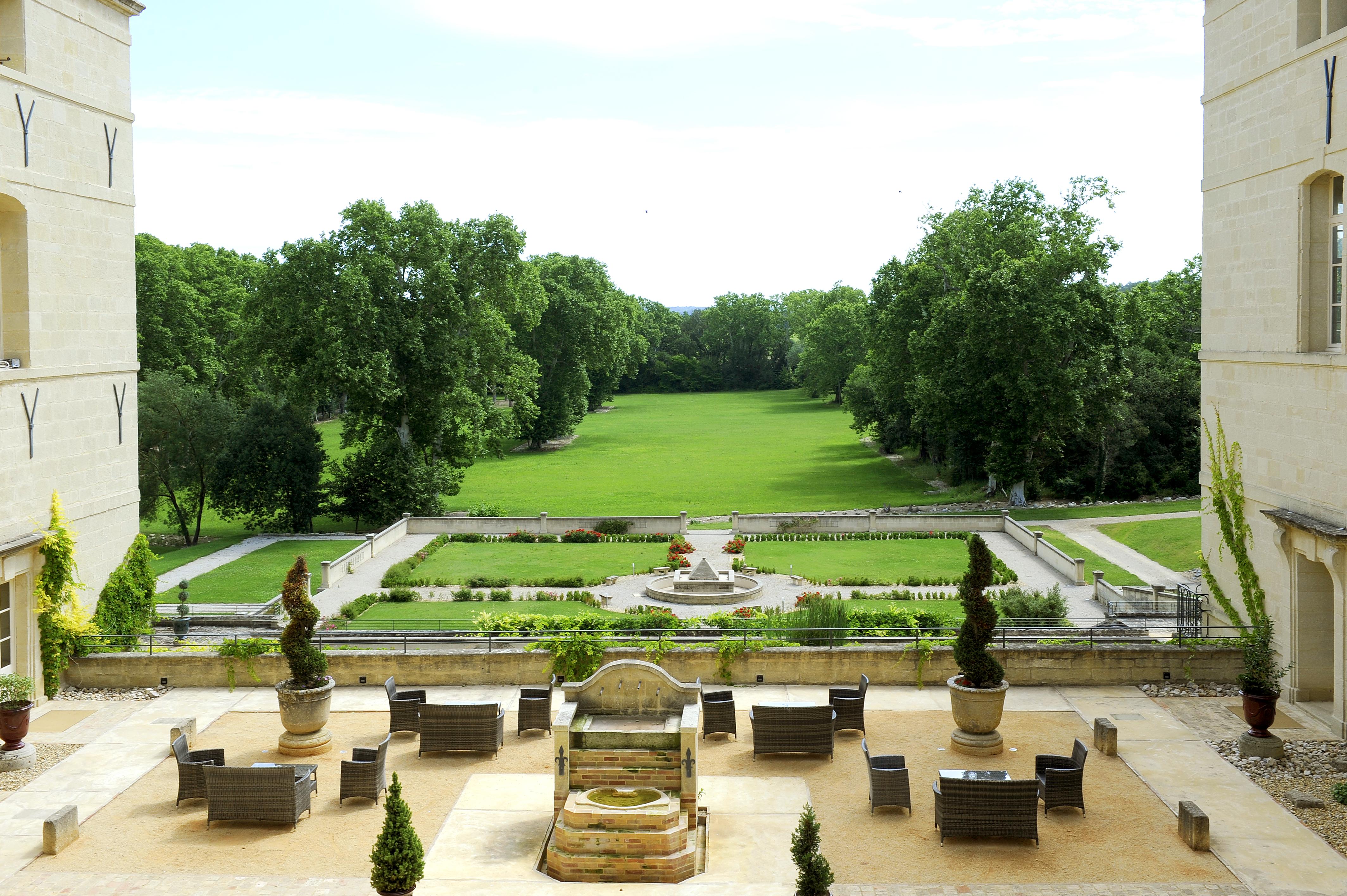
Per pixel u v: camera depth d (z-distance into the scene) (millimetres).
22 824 19188
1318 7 24484
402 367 67625
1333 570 23344
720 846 18281
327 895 16578
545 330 113188
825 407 163250
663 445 117125
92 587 27938
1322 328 24750
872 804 19469
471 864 17625
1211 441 29328
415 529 61375
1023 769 21500
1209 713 24922
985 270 64688
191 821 19312
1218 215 28703
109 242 28438
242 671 27203
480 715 22312
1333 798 20000
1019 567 49406
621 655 27266
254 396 68250
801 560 52344
